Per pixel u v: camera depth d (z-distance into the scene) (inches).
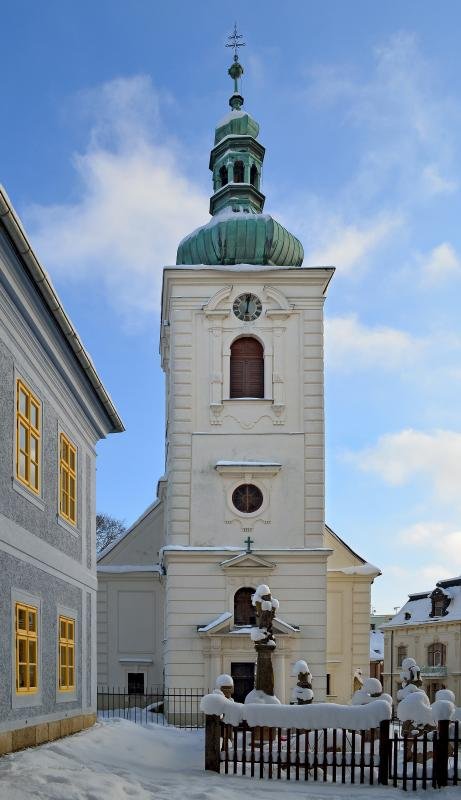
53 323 704.4
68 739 737.6
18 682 629.9
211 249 1485.0
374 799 542.0
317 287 1433.3
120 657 1513.3
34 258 588.4
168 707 1318.9
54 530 764.0
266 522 1381.6
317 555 1364.4
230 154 1583.4
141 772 623.5
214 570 1365.7
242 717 624.1
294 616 1352.1
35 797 455.5
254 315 1428.4
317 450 1398.9
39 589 699.4
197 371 1419.8
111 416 980.6
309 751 653.9
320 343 1421.0
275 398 1403.8
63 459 811.4
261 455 1398.9
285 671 1326.3
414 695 669.9
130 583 1537.9
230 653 1330.0
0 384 601.3
